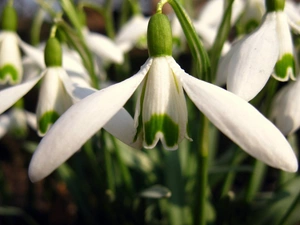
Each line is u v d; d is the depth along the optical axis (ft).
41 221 0.48
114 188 0.39
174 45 0.41
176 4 0.22
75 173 0.42
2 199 0.48
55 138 0.17
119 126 0.20
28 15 1.11
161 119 0.19
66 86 0.25
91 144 0.41
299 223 0.40
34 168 0.17
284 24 0.23
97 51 0.40
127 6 0.48
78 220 0.46
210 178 0.39
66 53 0.34
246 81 0.20
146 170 0.40
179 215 0.34
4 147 0.68
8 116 0.44
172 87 0.19
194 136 0.40
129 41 0.43
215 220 0.35
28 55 0.37
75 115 0.17
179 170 0.36
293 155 0.16
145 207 0.37
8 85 0.39
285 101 0.24
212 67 0.25
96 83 0.30
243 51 0.21
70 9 0.31
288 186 0.35
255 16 0.34
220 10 0.42
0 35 0.36
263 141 0.16
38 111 0.25
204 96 0.18
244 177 0.54
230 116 0.17
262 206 0.35
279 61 0.23
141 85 0.20
